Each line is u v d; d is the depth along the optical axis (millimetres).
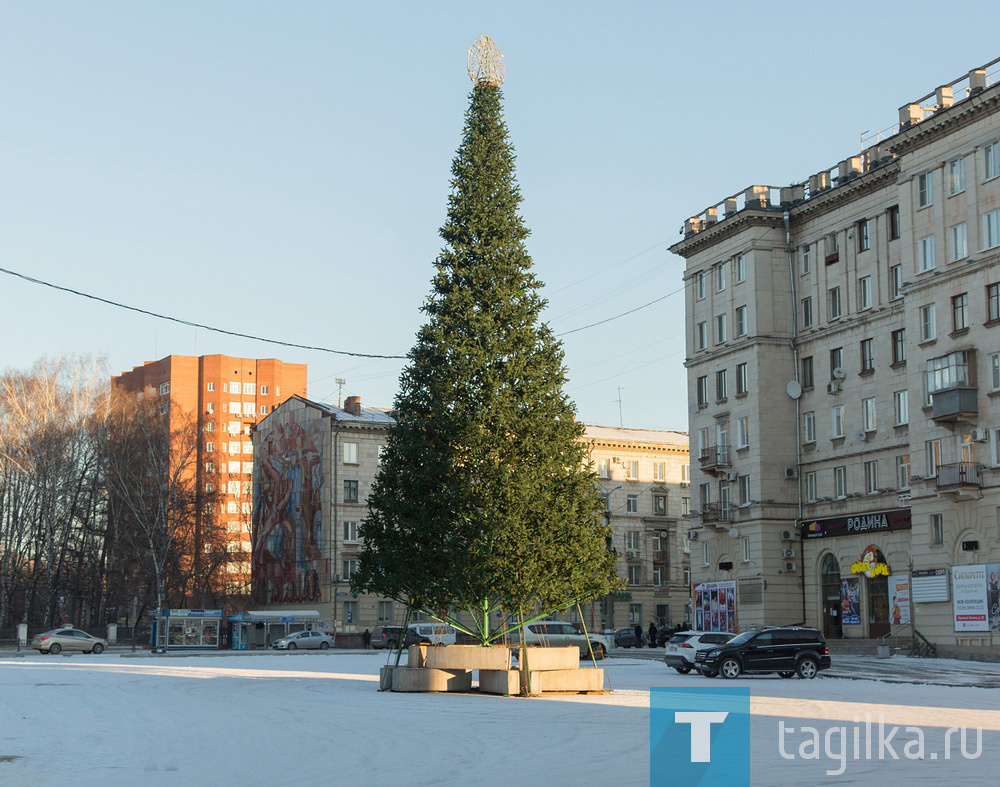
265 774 15562
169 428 88062
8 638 78438
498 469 31219
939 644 52812
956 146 53000
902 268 56281
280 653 71125
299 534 95125
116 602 91250
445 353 33062
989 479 50500
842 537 62875
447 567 31672
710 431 71125
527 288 34156
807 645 38688
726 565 68500
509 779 14828
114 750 18531
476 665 32188
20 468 79188
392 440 33500
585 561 31453
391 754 17750
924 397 54594
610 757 17219
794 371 67250
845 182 63969
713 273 71625
